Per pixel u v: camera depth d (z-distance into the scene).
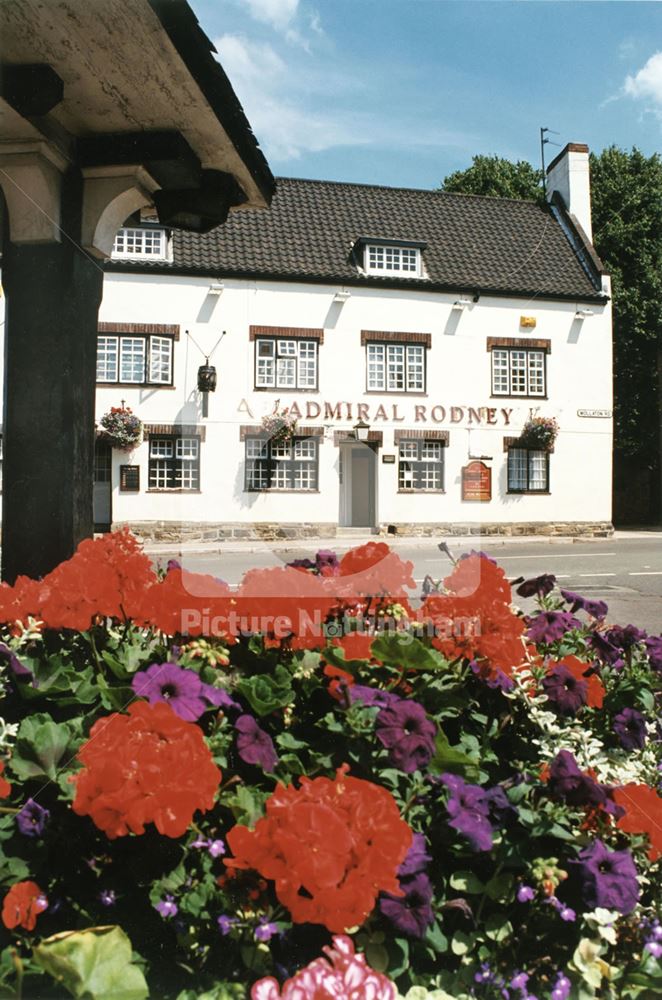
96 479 16.25
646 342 25.36
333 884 1.31
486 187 28.67
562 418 19.84
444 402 18.31
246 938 1.50
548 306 19.78
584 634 2.67
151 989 1.54
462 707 2.05
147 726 1.56
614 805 1.73
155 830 1.61
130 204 4.41
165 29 3.23
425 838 1.66
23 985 1.47
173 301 17.09
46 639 2.24
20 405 3.90
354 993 1.27
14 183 3.94
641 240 25.98
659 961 1.64
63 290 3.97
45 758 1.69
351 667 2.02
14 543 3.84
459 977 1.62
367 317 18.34
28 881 1.53
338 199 20.58
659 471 26.80
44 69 3.56
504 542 18.12
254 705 1.92
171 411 16.48
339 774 1.51
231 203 4.90
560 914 1.62
